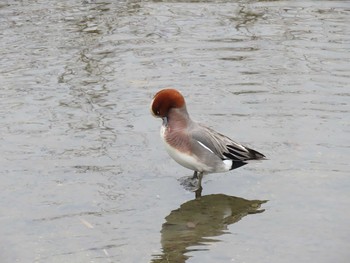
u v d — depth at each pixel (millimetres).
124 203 11281
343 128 13648
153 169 12391
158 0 21516
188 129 11578
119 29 18906
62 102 14820
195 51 17406
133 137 13438
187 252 9875
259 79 15836
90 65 16578
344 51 17312
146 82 15688
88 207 11141
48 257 9750
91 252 9875
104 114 14312
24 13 20172
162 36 18375
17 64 16641
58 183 11844
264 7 20734
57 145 13109
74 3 21188
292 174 12180
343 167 12344
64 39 18172
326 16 19859
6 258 9727
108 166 12422
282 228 10531
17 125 13859
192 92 15188
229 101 14789
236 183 12023
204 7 20797
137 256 9766
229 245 10070
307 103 14656
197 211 11094
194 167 11680
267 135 13422
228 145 11750
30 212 10961
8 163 12461
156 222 10734
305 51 17359
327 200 11312
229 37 18312
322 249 9883
